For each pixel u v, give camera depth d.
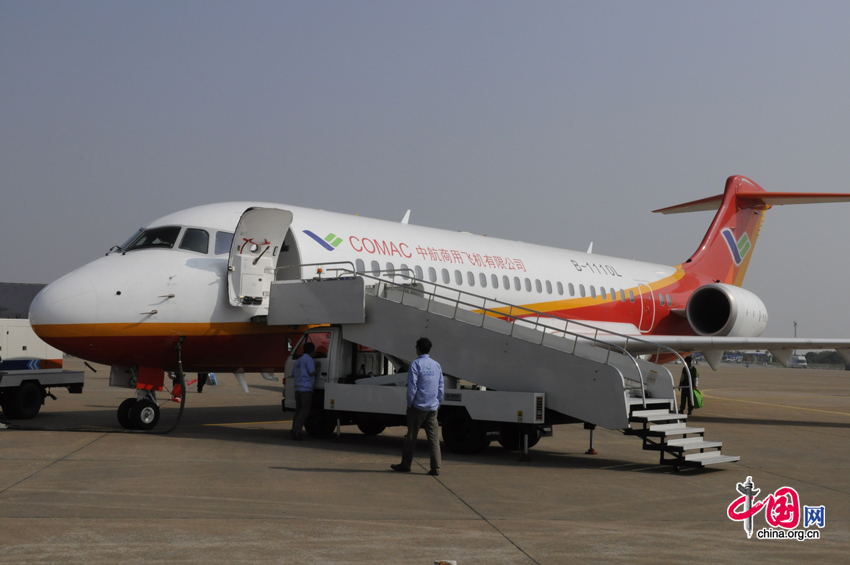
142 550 6.12
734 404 27.09
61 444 12.22
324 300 13.83
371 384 13.58
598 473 10.70
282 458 11.20
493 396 11.95
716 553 6.47
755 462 12.04
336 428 15.66
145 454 11.22
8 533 6.57
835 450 13.80
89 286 13.21
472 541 6.65
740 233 27.69
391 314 13.48
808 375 73.50
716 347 19.23
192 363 14.55
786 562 6.25
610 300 22.55
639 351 19.66
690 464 10.77
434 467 10.07
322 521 7.25
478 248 19.30
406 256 17.08
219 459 10.90
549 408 11.94
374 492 8.74
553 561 6.07
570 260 22.09
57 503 7.79
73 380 17.94
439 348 13.09
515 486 9.42
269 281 14.63
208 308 13.98
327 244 15.70
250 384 34.44
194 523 7.05
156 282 13.59
